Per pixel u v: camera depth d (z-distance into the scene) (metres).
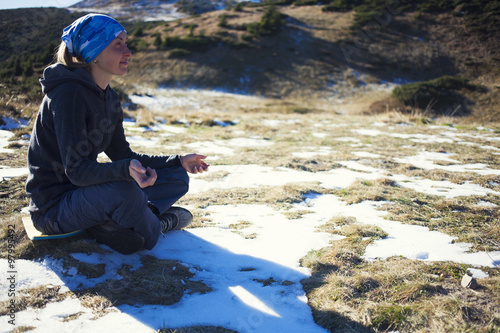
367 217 3.26
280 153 6.31
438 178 4.71
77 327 1.68
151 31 45.25
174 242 2.64
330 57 36.12
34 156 2.20
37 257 2.26
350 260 2.34
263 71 34.22
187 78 33.16
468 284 1.99
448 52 34.28
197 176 4.73
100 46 2.07
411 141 7.59
